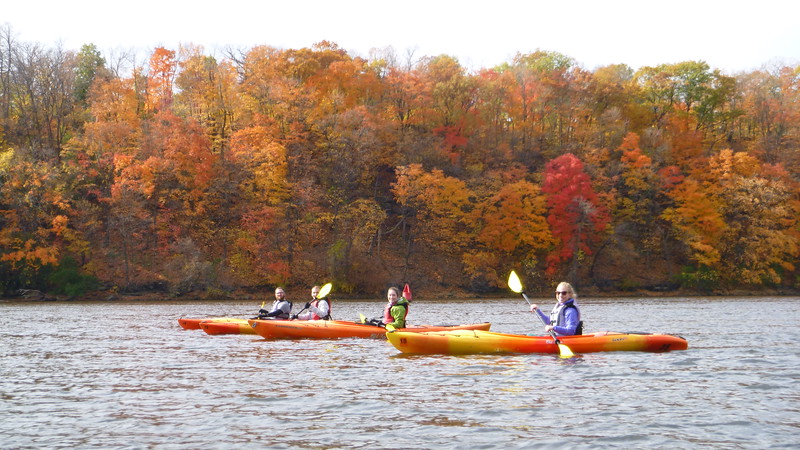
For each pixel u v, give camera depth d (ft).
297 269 158.92
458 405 28.43
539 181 179.52
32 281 142.00
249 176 163.43
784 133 210.38
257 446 22.63
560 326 45.27
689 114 224.53
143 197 153.99
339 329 54.60
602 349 44.68
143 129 164.25
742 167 180.14
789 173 190.70
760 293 170.81
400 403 28.86
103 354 45.83
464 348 44.27
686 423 25.31
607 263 177.68
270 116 178.09
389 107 193.06
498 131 203.92
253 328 55.11
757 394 30.73
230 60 198.49
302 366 39.40
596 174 176.04
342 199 166.91
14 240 139.95
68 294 139.95
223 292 147.64
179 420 26.12
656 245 176.55
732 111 220.84
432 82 199.21
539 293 167.12
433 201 163.94
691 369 37.88
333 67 194.29
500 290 167.53
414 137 186.50
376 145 176.14
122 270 148.25
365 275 157.17
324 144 172.86
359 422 25.64
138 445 22.82
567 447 22.33
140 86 194.18
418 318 86.89
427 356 43.24
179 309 108.58
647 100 223.71
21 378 35.78
